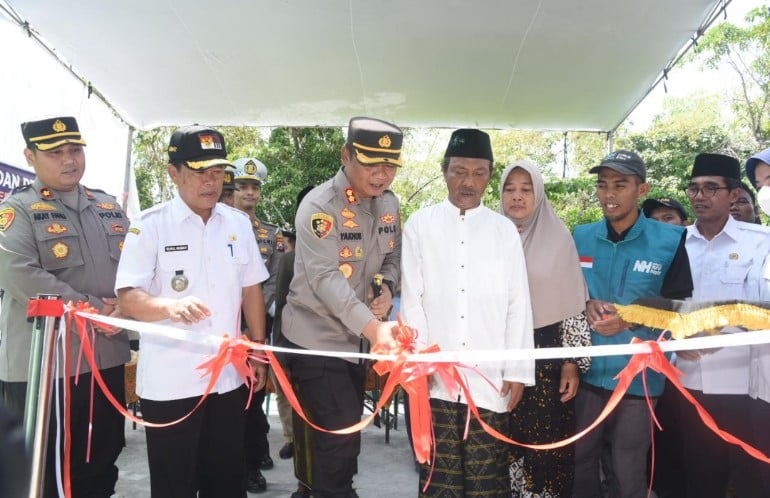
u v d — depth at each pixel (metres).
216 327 2.73
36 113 5.17
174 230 2.69
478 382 2.69
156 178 17.50
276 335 3.61
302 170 12.77
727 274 3.21
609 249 3.13
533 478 2.98
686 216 4.47
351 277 2.78
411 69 5.94
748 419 3.05
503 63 5.77
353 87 6.36
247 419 4.02
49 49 5.31
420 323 2.77
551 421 2.97
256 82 6.21
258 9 4.83
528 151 20.30
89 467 3.01
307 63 5.81
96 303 2.87
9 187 4.52
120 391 3.15
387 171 2.68
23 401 2.86
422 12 4.86
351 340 2.79
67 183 2.96
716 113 17.39
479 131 2.88
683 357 2.81
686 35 5.14
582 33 5.16
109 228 3.16
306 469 3.26
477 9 4.80
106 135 6.61
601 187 3.09
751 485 3.08
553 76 6.02
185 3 4.73
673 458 3.61
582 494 3.06
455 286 2.79
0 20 4.68
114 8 4.80
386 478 4.44
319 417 2.78
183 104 6.68
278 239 4.80
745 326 2.32
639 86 6.16
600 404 3.01
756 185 3.03
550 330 3.02
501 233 2.87
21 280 2.73
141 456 4.84
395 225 3.02
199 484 2.84
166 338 2.63
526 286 2.85
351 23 5.05
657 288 3.00
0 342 2.92
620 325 2.79
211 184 2.67
